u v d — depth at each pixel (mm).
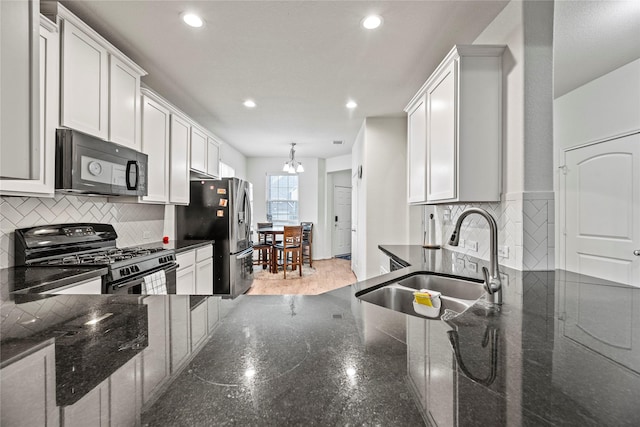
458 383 511
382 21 1951
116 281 1771
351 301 1056
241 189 4059
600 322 854
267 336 726
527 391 488
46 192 1578
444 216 2850
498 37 1850
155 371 548
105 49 1969
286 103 3479
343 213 7586
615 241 1829
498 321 858
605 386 508
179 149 3096
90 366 567
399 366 571
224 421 409
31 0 978
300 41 2186
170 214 3594
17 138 941
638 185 1825
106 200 2479
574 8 1609
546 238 1629
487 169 1788
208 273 3479
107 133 1994
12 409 427
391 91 3117
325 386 497
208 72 2678
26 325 800
